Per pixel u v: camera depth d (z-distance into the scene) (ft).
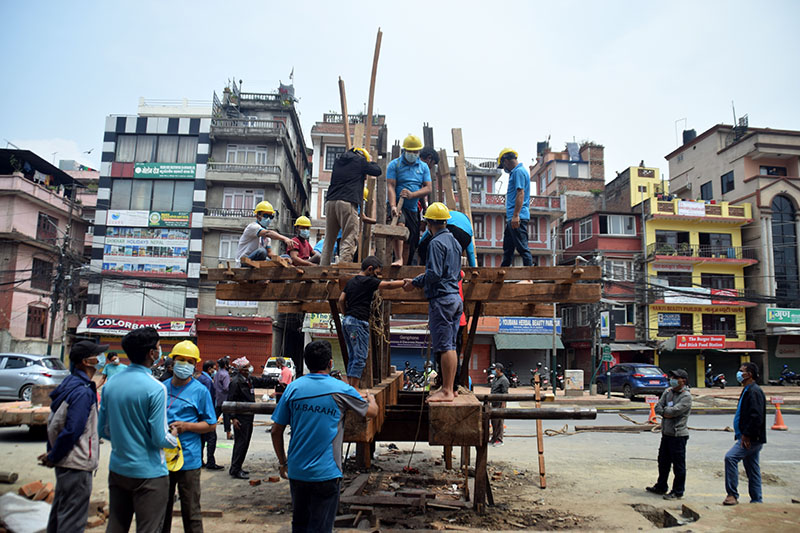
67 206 97.09
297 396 11.83
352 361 16.66
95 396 13.79
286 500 21.56
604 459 32.07
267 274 18.35
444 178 24.70
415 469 27.17
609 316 98.43
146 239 87.04
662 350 99.30
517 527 18.35
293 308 26.81
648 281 102.83
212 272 18.60
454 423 14.89
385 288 16.83
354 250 20.21
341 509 19.40
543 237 102.27
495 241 100.73
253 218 87.30
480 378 96.43
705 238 106.52
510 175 23.98
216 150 91.30
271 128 89.51
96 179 124.67
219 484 24.34
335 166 21.15
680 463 22.80
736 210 106.83
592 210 125.29
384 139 24.14
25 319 85.71
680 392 23.30
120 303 85.51
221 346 84.79
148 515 11.77
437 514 19.54
